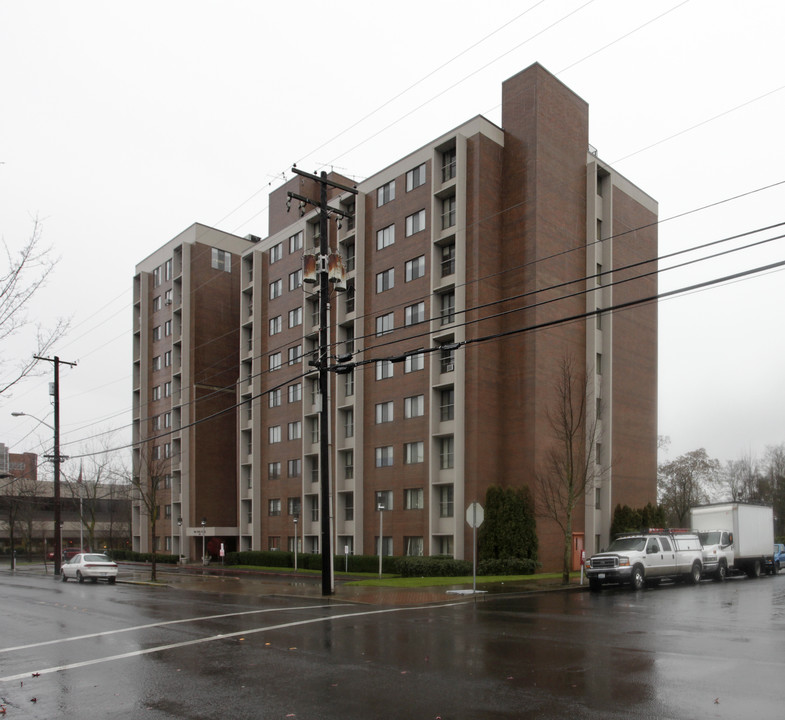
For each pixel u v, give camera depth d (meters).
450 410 39.88
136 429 68.62
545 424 38.53
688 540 28.89
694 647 12.49
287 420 53.41
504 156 41.28
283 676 10.55
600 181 45.03
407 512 41.28
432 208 41.56
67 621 17.88
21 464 70.00
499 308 40.00
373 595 23.92
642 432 47.09
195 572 46.03
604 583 28.78
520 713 8.28
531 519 36.88
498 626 15.56
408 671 10.69
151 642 14.07
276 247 56.47
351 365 24.03
